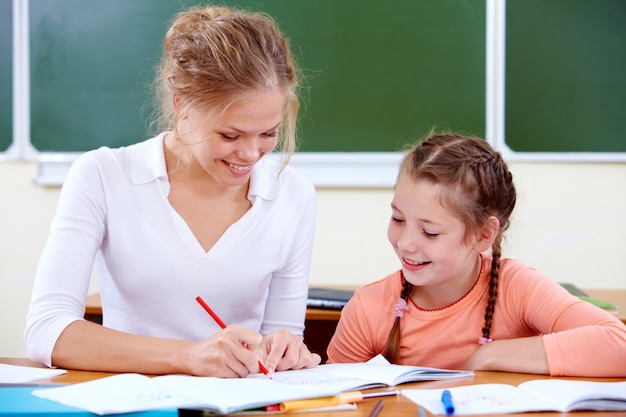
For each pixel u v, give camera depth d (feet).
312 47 9.23
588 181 9.00
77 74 9.55
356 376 3.52
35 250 9.75
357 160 9.23
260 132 3.90
